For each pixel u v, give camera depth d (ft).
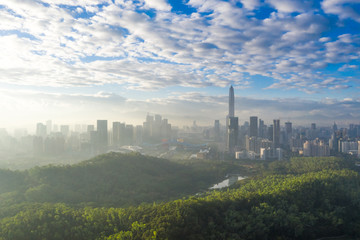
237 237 638.53
